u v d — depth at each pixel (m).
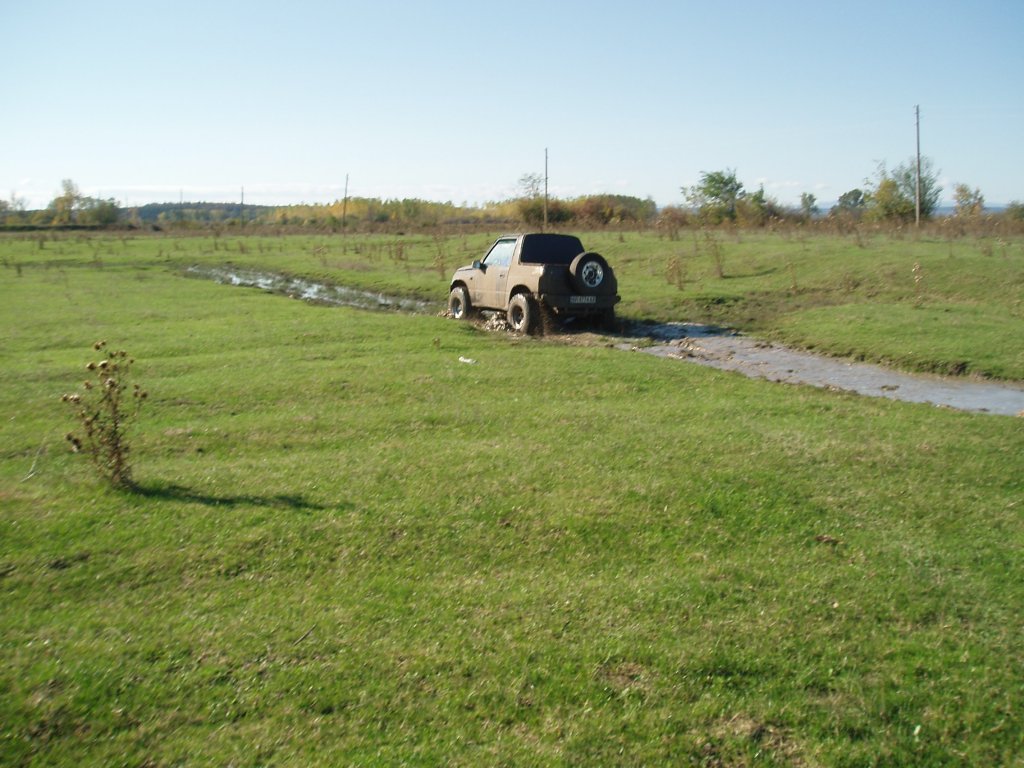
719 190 52.19
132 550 5.63
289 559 5.57
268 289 26.78
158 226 69.00
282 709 3.96
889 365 13.65
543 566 5.55
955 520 6.36
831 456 7.75
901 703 4.09
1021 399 11.29
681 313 18.98
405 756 3.63
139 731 3.80
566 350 13.90
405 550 5.73
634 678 4.25
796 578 5.36
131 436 8.44
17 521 6.04
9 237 55.66
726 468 7.34
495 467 7.38
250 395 10.30
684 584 5.24
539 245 17.00
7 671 4.23
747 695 4.14
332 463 7.52
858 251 25.59
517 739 3.77
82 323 17.02
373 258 34.72
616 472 7.23
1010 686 4.25
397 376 11.38
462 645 4.52
